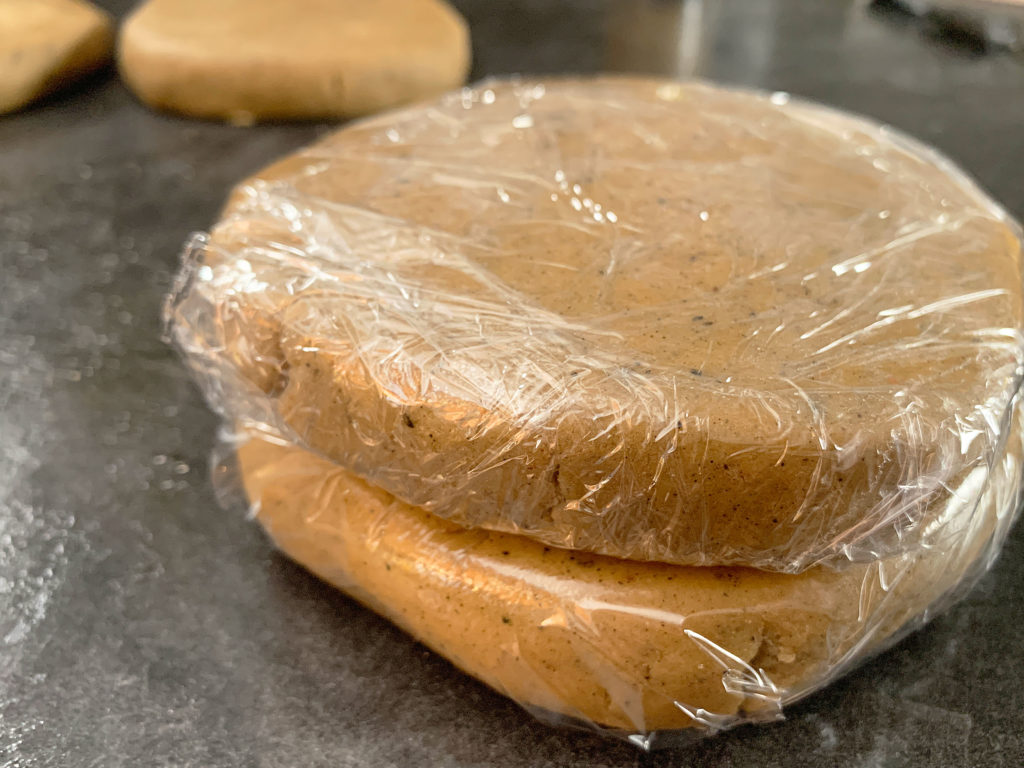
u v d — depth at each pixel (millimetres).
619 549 140
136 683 163
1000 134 334
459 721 156
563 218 177
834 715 155
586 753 151
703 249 168
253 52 325
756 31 419
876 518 138
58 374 233
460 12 434
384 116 224
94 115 346
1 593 179
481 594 148
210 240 177
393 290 156
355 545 161
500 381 138
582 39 408
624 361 141
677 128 213
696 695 143
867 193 188
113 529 192
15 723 158
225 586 180
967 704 157
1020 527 187
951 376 143
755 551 137
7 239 280
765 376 140
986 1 424
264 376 159
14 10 350
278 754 152
